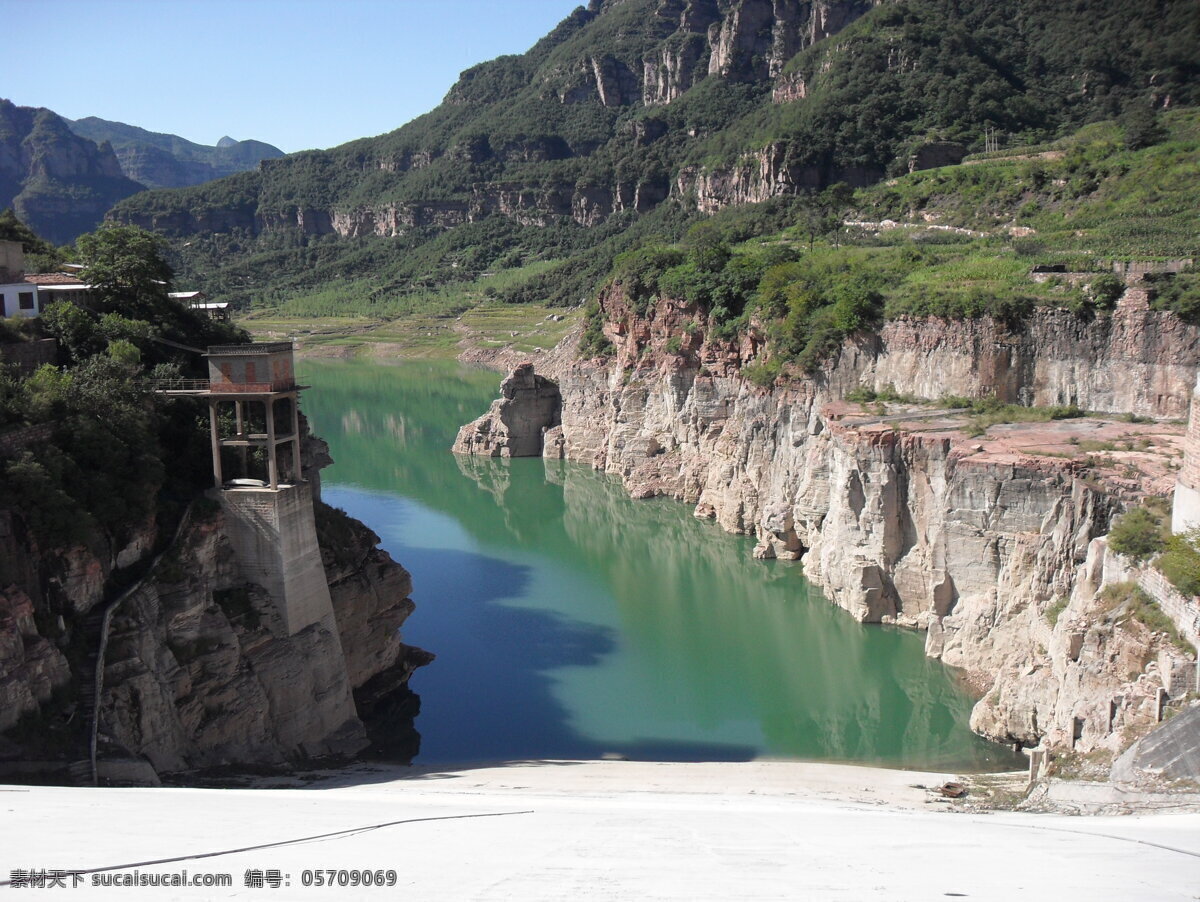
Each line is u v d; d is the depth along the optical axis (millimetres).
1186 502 40406
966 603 59312
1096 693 40719
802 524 77750
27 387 43281
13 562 37781
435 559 86062
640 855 18000
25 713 35562
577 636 68250
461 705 57469
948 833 21922
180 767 40969
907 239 115312
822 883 14961
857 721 54562
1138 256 79688
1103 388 65562
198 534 46281
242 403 53594
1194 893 13906
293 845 18781
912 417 68812
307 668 48875
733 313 97688
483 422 128750
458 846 18922
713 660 63594
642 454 106312
